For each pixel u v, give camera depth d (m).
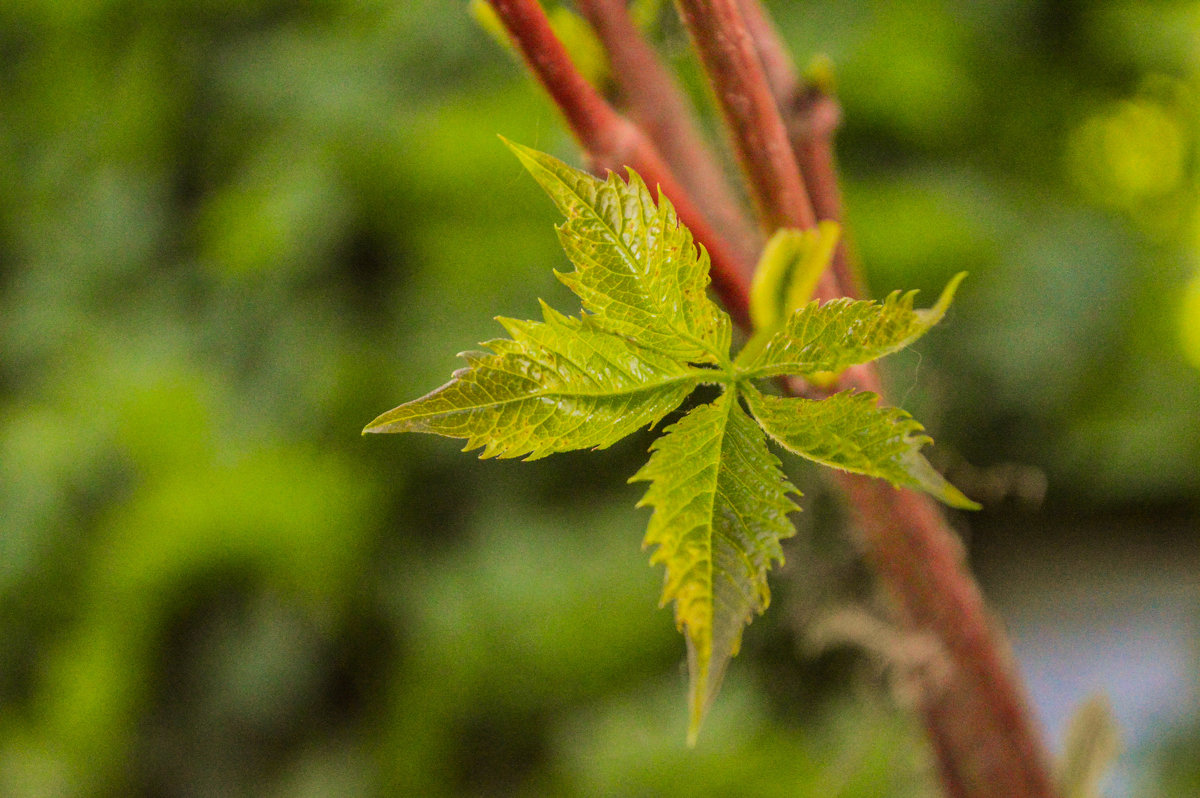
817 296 0.57
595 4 0.60
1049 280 4.28
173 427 4.24
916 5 4.33
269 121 4.73
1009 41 4.67
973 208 4.27
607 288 0.51
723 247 0.55
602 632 3.56
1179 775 3.14
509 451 0.51
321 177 4.31
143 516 3.99
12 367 4.89
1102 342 4.30
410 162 4.13
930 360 3.87
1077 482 4.34
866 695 0.85
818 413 0.51
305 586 3.95
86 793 3.90
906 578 0.60
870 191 4.22
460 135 4.02
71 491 4.27
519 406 0.51
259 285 4.45
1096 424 4.29
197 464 4.14
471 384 0.51
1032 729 0.60
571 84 0.55
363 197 4.27
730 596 0.51
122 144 4.97
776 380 0.55
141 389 4.31
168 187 4.97
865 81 4.20
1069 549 4.19
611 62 0.60
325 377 4.22
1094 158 4.99
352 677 4.01
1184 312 4.47
